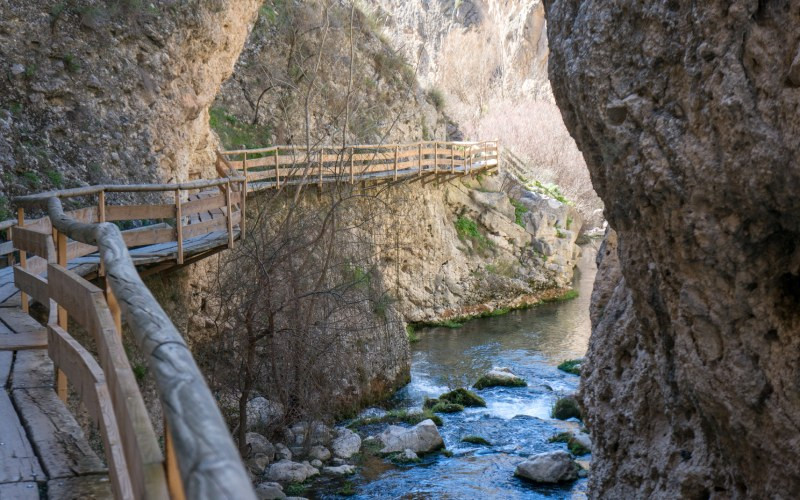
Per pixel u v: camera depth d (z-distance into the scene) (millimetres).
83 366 3316
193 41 16453
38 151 12891
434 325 25812
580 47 5066
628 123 4762
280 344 13664
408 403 17328
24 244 5902
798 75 3486
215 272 16016
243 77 25828
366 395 16938
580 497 11602
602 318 7316
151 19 15203
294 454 13359
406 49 39031
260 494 11477
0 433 3555
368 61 30219
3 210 11883
